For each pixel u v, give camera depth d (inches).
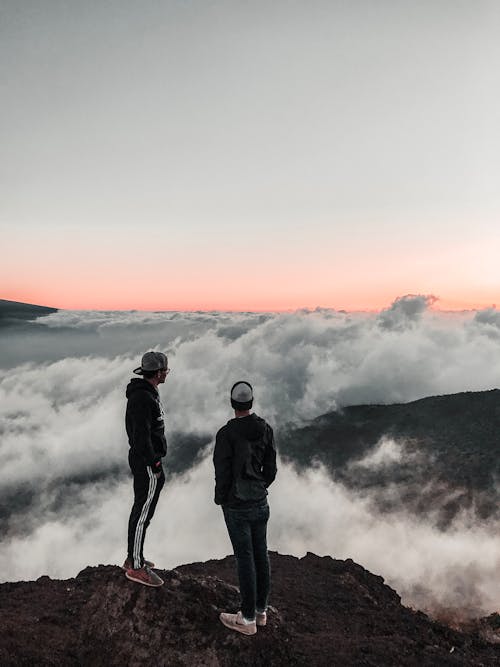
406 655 227.9
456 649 260.1
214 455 188.9
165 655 193.3
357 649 222.5
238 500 185.5
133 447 189.8
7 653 203.0
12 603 263.7
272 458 193.8
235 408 189.8
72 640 214.1
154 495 197.3
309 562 383.2
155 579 204.4
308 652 210.4
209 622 202.1
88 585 293.9
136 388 189.8
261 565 197.9
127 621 204.4
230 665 189.6
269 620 222.8
